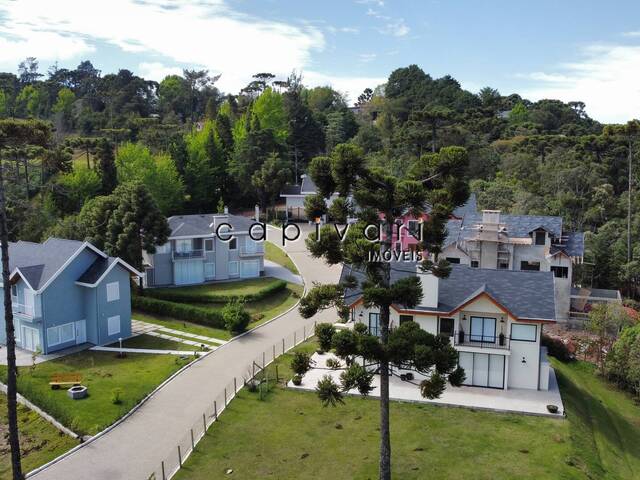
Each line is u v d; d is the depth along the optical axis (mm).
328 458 30172
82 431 32469
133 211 58000
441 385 26281
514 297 39969
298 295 62156
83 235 62500
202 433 32500
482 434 32906
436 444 31797
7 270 26562
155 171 87562
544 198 86750
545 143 110312
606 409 39906
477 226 61906
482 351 38656
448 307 39781
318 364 42188
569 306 58250
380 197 27391
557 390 38938
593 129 132250
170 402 36500
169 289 62000
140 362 43500
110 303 47969
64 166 56844
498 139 125875
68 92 156375
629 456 34000
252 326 52188
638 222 76438
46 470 28797
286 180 95312
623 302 64188
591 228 83062
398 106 148875
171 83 167750
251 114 110625
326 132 124000
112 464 29344
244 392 37781
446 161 26953
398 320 40562
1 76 168250
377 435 32594
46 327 44875
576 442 32500
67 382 38469
